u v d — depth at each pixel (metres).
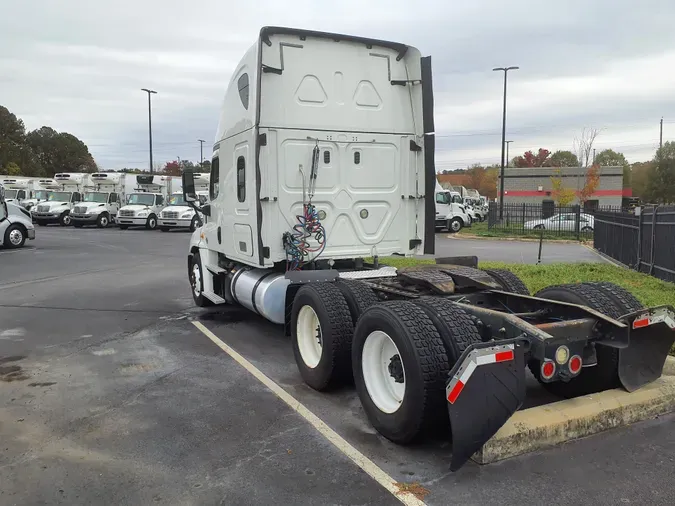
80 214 32.47
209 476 3.56
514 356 3.48
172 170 74.44
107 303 9.56
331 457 3.81
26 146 84.56
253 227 6.27
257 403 4.85
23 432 4.25
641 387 4.37
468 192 66.50
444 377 3.66
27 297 10.13
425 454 3.83
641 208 12.62
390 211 6.79
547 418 3.91
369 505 3.21
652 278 10.84
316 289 5.11
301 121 6.22
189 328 7.71
